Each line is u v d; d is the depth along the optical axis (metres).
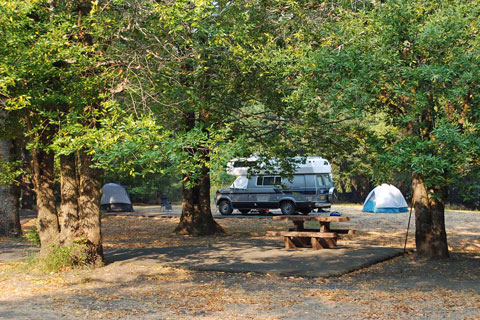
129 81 10.90
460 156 8.67
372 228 22.92
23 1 9.97
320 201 29.38
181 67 13.07
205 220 21.02
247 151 17.44
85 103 11.16
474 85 9.08
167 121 13.94
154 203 52.62
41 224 13.48
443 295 9.02
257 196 30.50
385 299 8.77
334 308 8.15
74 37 11.33
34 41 10.79
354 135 14.69
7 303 8.95
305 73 10.83
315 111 14.18
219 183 42.28
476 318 7.22
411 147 9.05
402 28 9.43
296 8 13.85
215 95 15.36
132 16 11.04
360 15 10.70
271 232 15.91
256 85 14.66
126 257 14.31
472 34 9.70
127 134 9.01
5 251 16.03
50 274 11.94
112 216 32.56
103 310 8.30
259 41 14.16
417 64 9.77
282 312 7.93
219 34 10.98
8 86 10.62
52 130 12.98
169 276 11.59
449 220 27.06
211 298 9.12
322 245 15.68
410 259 13.73
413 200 14.26
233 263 12.88
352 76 9.66
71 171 13.12
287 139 18.23
